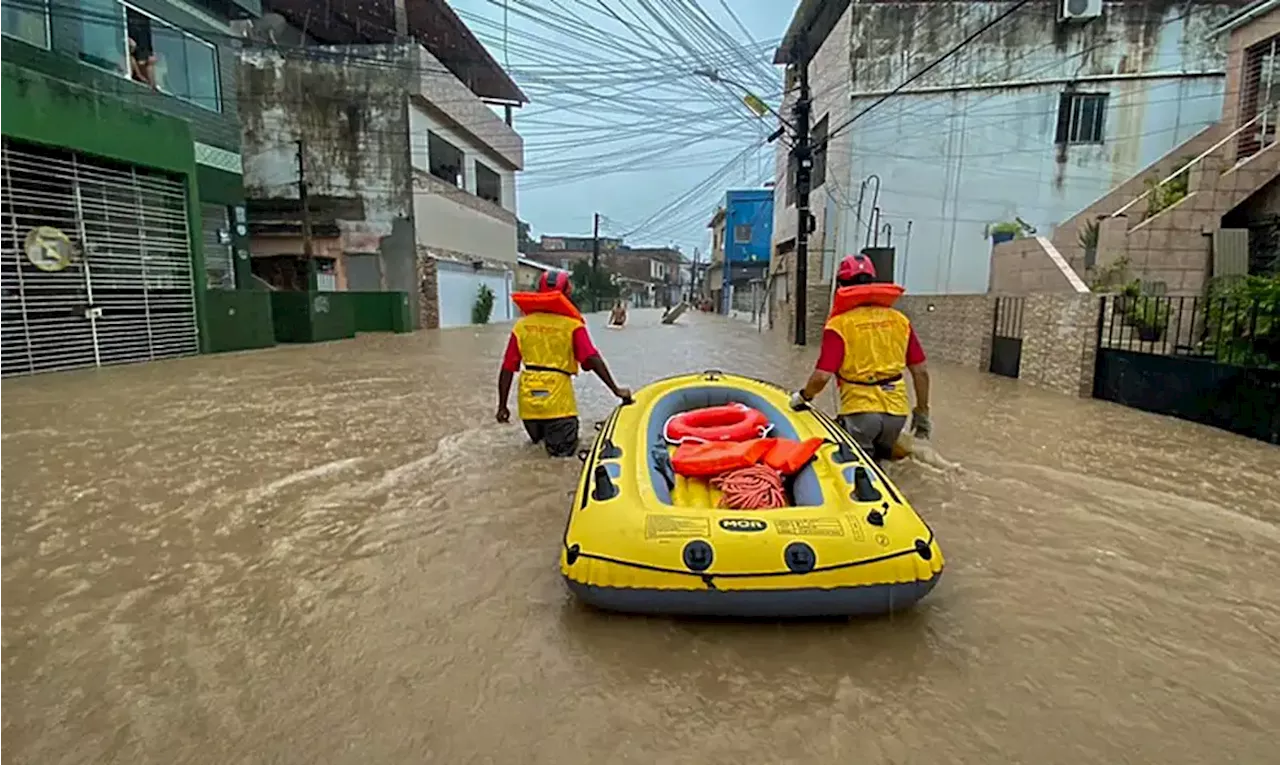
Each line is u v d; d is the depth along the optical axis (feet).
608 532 9.08
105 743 6.82
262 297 46.80
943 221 53.36
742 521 8.99
